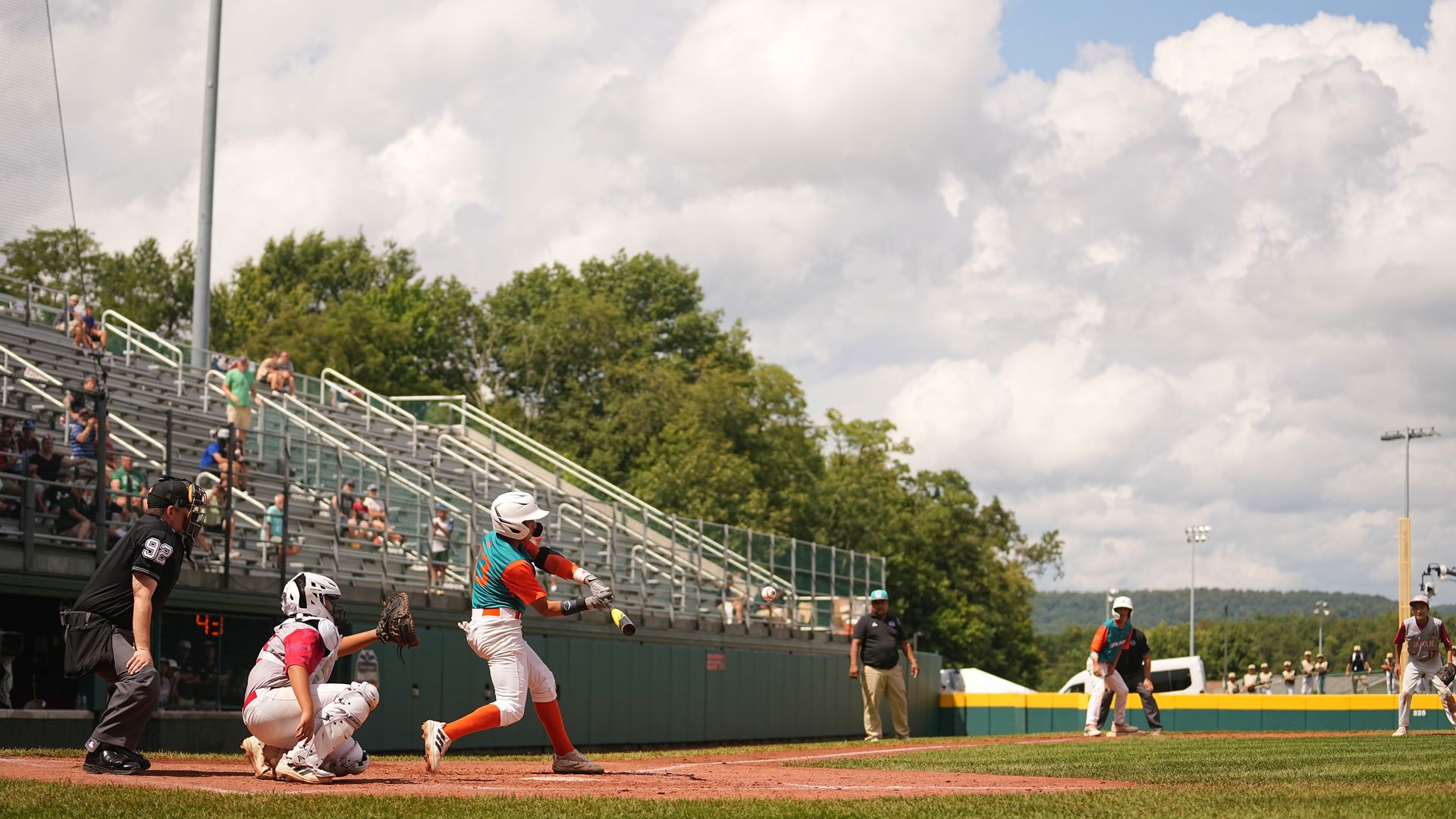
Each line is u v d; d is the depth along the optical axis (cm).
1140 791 820
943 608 6981
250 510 2184
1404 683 1744
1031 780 1002
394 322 7206
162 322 7212
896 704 2150
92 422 1916
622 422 6450
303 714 823
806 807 707
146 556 866
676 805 702
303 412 3303
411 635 873
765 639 3347
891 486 7194
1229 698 3725
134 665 862
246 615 2084
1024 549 8144
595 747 2722
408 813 665
